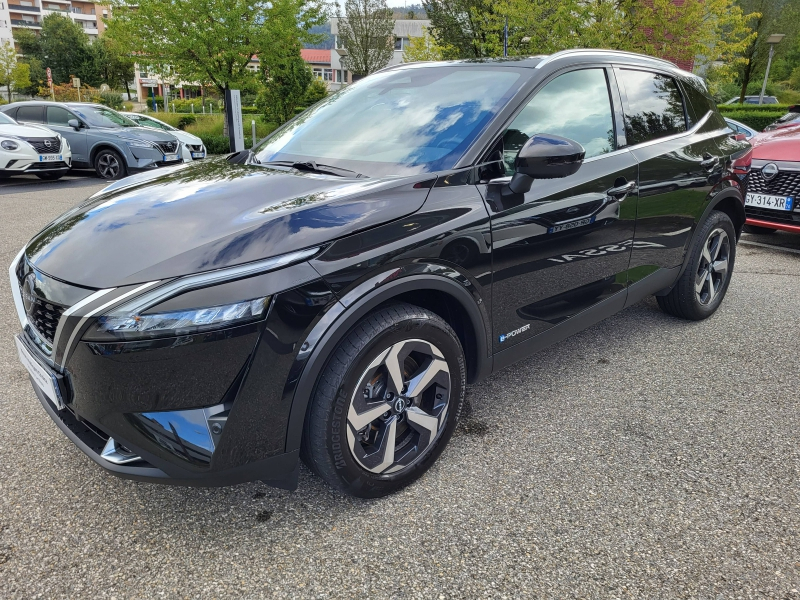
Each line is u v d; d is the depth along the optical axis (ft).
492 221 7.53
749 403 9.65
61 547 6.45
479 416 9.26
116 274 5.90
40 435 8.62
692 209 11.48
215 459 5.88
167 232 6.33
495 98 8.46
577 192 8.73
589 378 10.54
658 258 10.98
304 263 5.96
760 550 6.42
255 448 6.07
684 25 45.44
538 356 11.53
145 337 5.55
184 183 7.88
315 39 71.92
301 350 6.01
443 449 7.74
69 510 7.04
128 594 5.83
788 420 9.12
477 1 76.95
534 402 9.70
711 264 12.71
